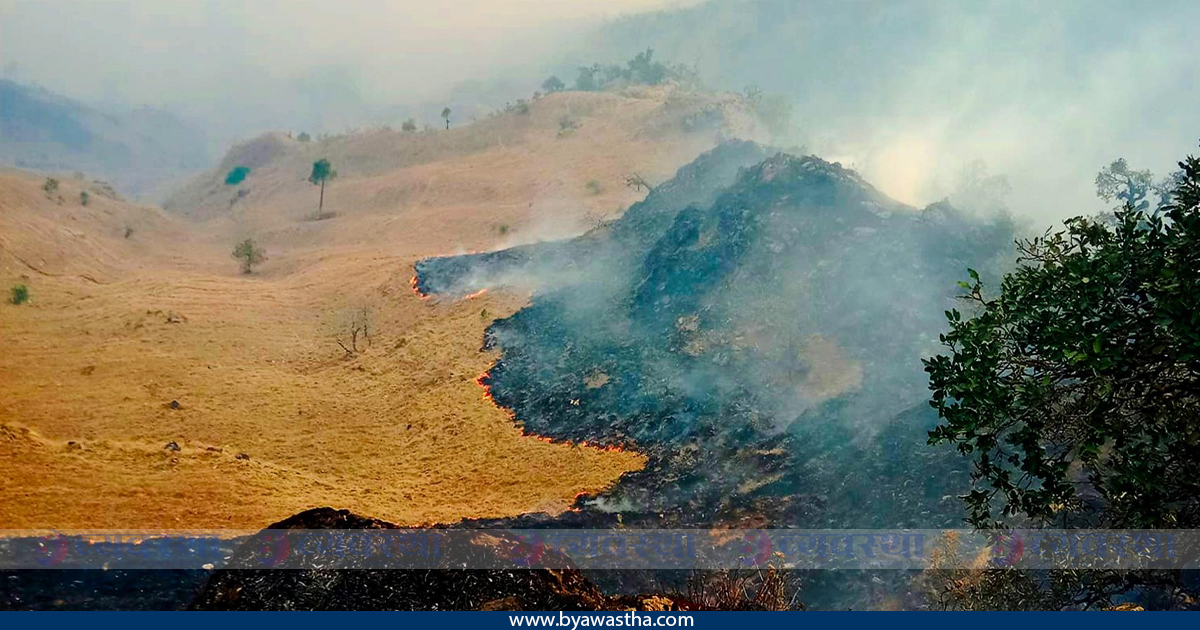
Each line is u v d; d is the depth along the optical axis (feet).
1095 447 36.68
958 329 40.04
